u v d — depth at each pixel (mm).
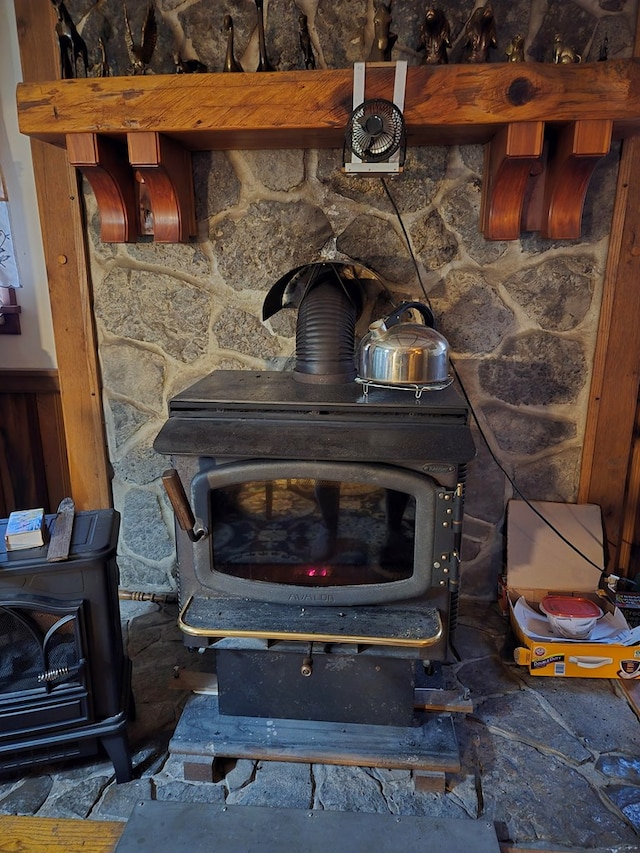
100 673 1144
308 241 1586
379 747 1204
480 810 1114
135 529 1847
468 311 1602
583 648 1442
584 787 1163
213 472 1136
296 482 1177
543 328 1600
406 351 1255
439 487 1107
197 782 1186
